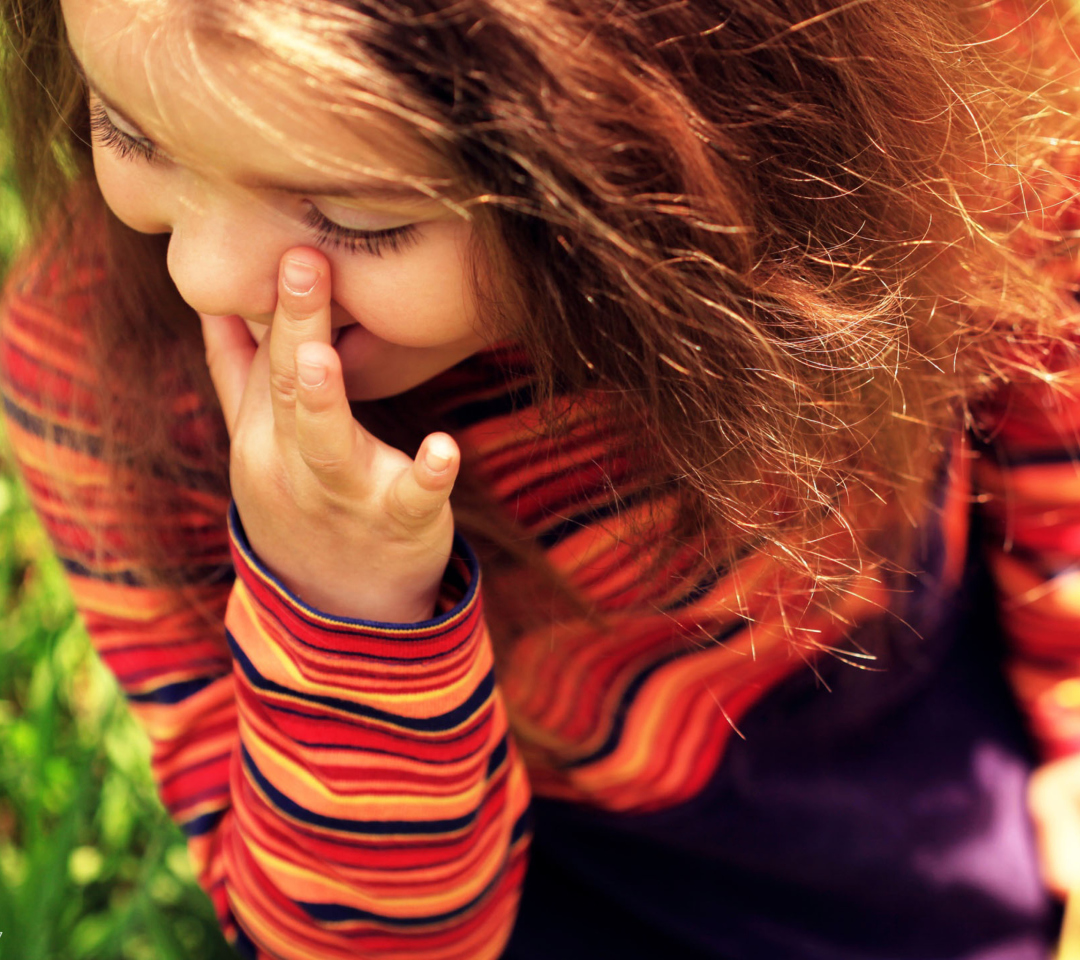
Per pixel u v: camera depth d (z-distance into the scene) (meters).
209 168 0.54
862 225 0.61
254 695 0.64
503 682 0.73
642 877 0.80
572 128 0.54
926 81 0.62
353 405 0.66
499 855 0.69
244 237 0.56
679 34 0.55
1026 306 0.68
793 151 0.59
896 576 0.74
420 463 0.59
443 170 0.54
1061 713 0.81
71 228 0.69
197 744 0.73
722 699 0.74
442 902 0.67
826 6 0.58
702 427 0.60
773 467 0.62
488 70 0.53
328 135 0.53
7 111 0.67
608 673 0.73
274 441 0.61
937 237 0.64
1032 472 0.76
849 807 0.78
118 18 0.53
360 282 0.57
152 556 0.70
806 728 0.76
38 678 1.05
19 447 0.71
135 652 0.72
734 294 0.59
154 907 0.90
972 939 0.80
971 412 0.75
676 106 0.55
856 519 0.70
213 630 0.72
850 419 0.65
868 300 0.62
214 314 0.58
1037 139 0.67
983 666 0.82
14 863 0.98
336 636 0.62
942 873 0.79
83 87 0.63
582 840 0.80
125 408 0.69
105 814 1.01
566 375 0.60
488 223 0.55
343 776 0.64
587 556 0.68
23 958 0.89
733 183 0.57
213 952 0.93
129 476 0.70
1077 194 0.68
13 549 1.12
